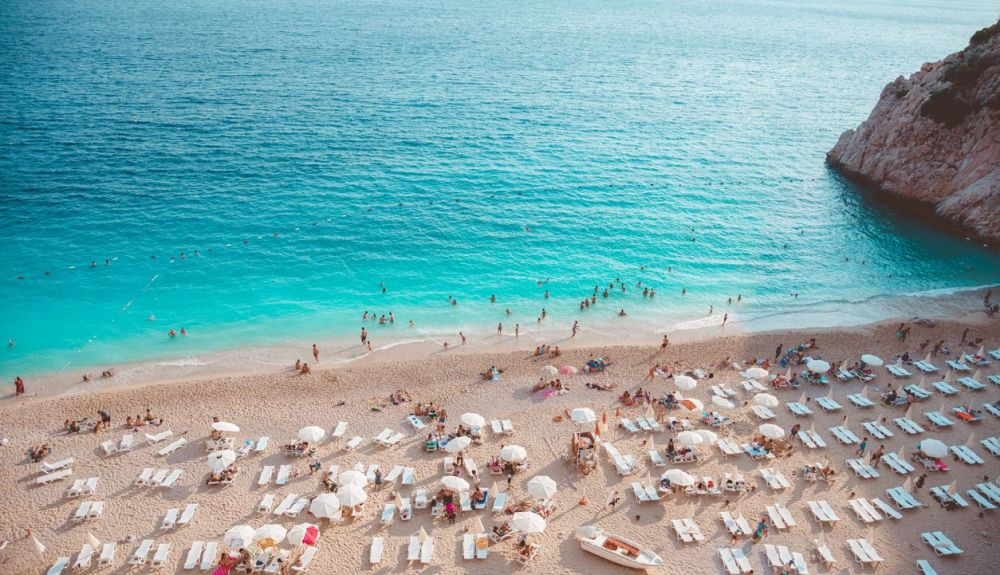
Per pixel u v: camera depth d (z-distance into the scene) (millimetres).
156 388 37719
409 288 52562
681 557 25797
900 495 28844
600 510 28344
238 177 73750
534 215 67938
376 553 25469
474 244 60812
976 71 68438
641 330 47219
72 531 26594
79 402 36156
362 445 32812
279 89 113562
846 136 87812
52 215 61688
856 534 27047
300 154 82062
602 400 37406
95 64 125000
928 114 72375
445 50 166250
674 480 28594
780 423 35188
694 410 36188
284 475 29906
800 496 29281
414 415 35344
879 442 33344
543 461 31688
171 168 75000
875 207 74188
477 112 106438
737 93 132250
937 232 67500
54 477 29469
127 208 64250
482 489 28922
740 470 31109
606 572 25094
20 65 120312
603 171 82250
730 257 60344
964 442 33344
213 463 29078
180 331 45125
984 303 51656
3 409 35469
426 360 41906
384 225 63875
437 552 25875
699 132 102312
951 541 26641
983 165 67312
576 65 154625
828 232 66938
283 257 56688
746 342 44406
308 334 45375
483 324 47438
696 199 74562
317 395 37531
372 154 83812
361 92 115000
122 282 51375
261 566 24750
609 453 31625
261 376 39438
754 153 92812
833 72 162375
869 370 40188
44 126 86000
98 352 42344
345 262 56438
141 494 28844
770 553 25531
